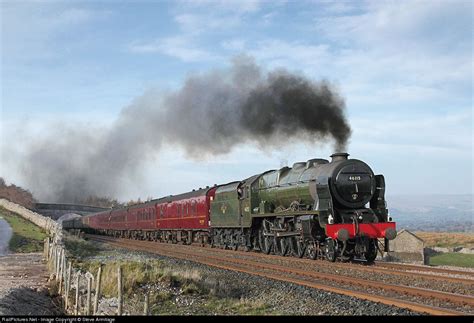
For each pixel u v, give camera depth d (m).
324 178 19.81
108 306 12.45
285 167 24.92
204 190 34.91
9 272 21.61
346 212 19.95
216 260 22.36
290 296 12.66
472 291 12.67
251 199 26.77
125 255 28.02
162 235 44.19
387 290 12.85
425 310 10.18
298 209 21.81
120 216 56.31
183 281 15.34
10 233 42.47
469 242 53.81
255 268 18.77
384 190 20.59
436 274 16.75
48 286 17.72
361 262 20.28
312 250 20.78
